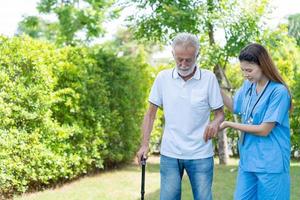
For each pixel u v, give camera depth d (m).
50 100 6.47
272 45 9.60
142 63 10.72
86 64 7.63
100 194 6.39
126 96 9.02
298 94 10.59
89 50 8.27
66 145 6.88
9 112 5.82
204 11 9.09
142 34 9.76
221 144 10.02
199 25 9.23
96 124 7.76
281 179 3.29
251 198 3.42
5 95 5.87
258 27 9.39
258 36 9.38
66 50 7.31
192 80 3.54
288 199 3.35
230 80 11.80
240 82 11.72
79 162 7.34
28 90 6.15
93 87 7.78
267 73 3.26
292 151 11.27
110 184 7.21
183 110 3.54
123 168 9.03
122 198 6.15
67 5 14.23
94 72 7.84
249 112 3.37
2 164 5.73
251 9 9.34
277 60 11.70
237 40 9.20
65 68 7.06
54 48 7.01
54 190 6.63
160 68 11.35
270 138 3.29
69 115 7.22
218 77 9.62
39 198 6.06
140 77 10.03
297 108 10.66
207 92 3.54
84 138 7.39
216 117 3.62
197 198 3.57
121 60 8.87
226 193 6.44
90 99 7.65
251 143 3.36
